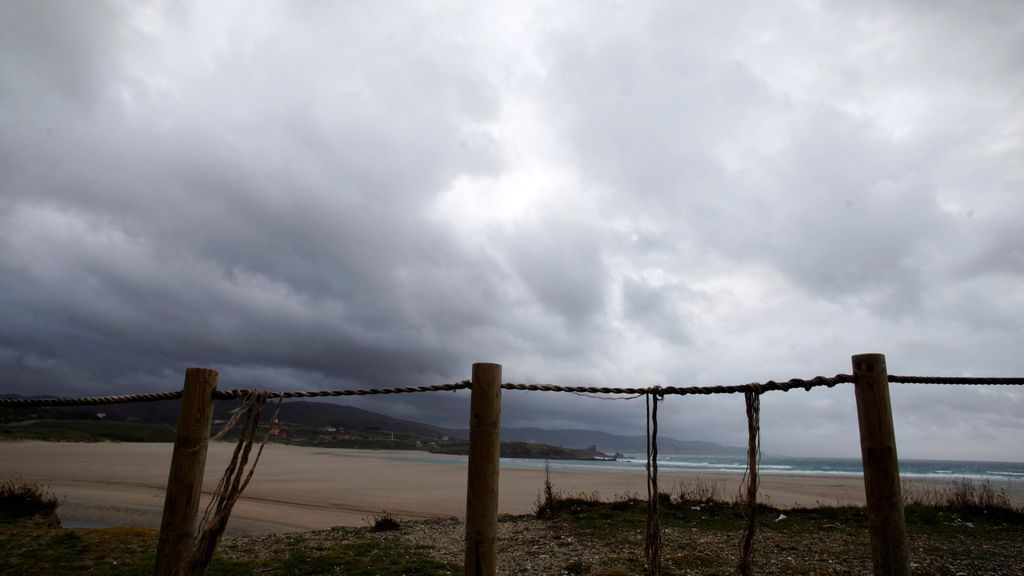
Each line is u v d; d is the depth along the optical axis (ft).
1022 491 112.78
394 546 36.86
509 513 66.03
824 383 12.38
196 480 11.85
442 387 12.56
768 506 51.06
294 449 354.33
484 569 11.22
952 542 34.76
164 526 11.55
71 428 325.42
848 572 28.53
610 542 37.35
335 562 31.63
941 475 237.86
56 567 30.04
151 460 149.28
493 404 11.94
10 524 41.22
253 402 12.72
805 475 196.54
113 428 360.07
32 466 116.37
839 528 40.81
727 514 47.09
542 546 36.86
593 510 52.03
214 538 11.64
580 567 30.32
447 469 168.66
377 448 517.55
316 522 58.44
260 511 65.16
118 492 77.56
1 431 249.34
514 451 541.34
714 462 454.40
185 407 12.21
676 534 39.60
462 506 74.33
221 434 11.93
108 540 36.47
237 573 29.48
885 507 11.51
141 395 12.80
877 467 11.72
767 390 12.98
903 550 11.31
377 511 67.82
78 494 73.15
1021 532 37.83
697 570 29.22
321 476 123.54
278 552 35.06
